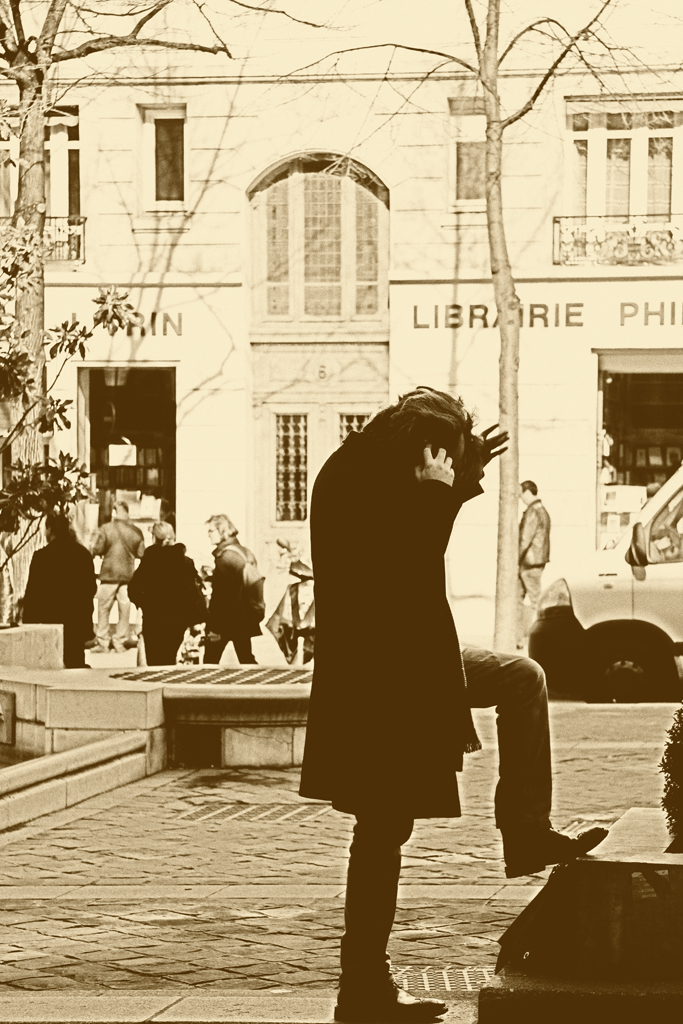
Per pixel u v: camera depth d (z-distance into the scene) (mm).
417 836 9688
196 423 26766
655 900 4566
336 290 27016
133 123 26797
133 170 26844
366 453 4938
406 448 4910
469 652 4969
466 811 10570
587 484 26016
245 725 12539
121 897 7844
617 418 26125
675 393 25969
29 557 19328
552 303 26016
